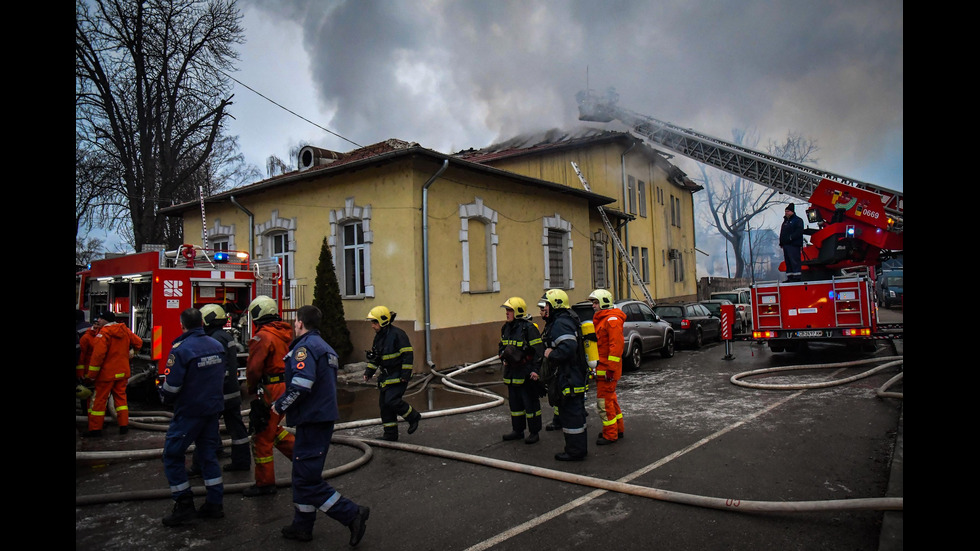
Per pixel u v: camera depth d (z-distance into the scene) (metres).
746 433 6.38
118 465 5.95
